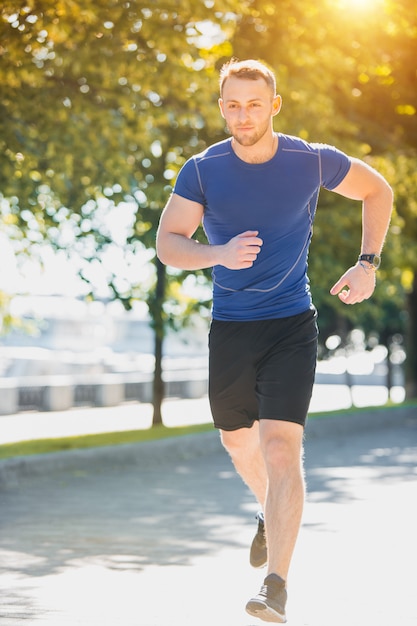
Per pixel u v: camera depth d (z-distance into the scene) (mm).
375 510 11062
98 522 10320
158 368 22625
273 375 5969
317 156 5914
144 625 6090
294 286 6105
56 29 14078
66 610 6496
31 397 33969
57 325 75062
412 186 23672
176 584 7379
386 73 24047
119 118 16203
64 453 14750
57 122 15703
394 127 24750
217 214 5914
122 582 7441
